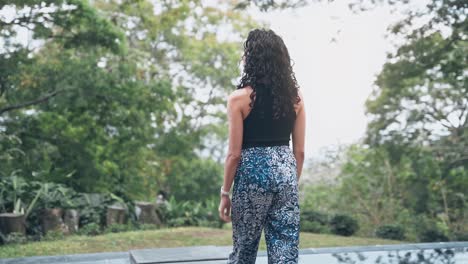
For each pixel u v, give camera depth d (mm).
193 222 9750
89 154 9789
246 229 2143
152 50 13281
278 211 2133
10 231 7340
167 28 13023
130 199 9828
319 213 8781
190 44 13281
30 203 8211
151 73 12586
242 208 2123
